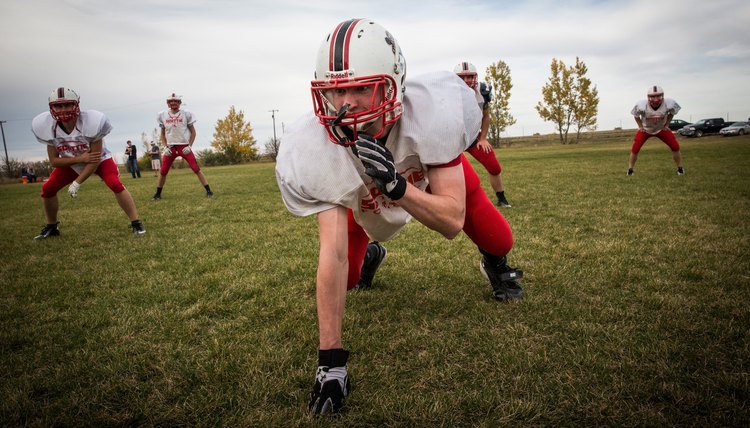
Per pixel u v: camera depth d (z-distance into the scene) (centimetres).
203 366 224
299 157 193
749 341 223
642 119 893
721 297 279
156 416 189
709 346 220
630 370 204
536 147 3622
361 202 207
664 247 389
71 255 458
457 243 436
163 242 499
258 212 680
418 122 190
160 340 256
